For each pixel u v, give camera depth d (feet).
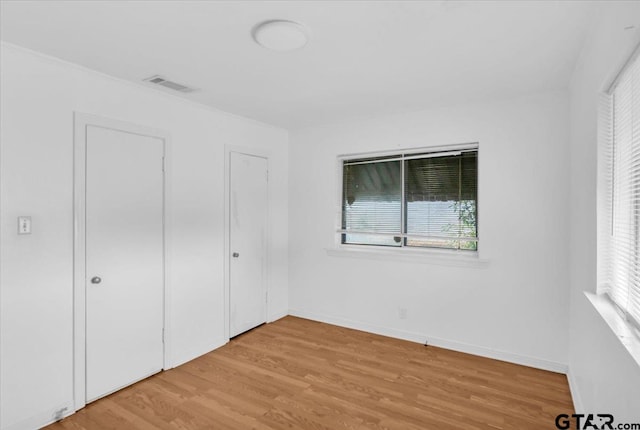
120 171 8.73
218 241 11.47
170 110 9.96
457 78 8.71
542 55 7.38
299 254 14.38
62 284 7.66
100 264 8.33
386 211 12.61
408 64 7.89
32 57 7.20
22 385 7.06
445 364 10.10
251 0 5.47
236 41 6.82
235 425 7.35
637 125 4.86
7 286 6.86
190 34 6.56
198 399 8.35
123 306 8.82
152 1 5.49
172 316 10.02
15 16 5.90
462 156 11.20
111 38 6.70
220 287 11.54
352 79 8.82
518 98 10.05
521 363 10.06
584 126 7.23
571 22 6.06
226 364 10.20
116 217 8.65
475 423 7.37
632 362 4.00
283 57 7.52
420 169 11.94
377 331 12.56
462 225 11.20
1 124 6.78
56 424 7.39
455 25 6.21
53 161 7.52
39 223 7.29
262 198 13.32
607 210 6.15
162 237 9.74
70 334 7.79
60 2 5.50
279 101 10.59
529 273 9.94
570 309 9.16
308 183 14.10
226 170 11.74
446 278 11.20
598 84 6.06
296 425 7.34
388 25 6.23
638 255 4.87
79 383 7.93
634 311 4.99
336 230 13.55
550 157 9.64
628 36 4.50
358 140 12.84
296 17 5.97
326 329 13.03
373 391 8.68
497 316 10.41
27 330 7.13
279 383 9.09
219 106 11.08
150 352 9.45
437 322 11.39
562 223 9.48
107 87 8.49
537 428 7.19
